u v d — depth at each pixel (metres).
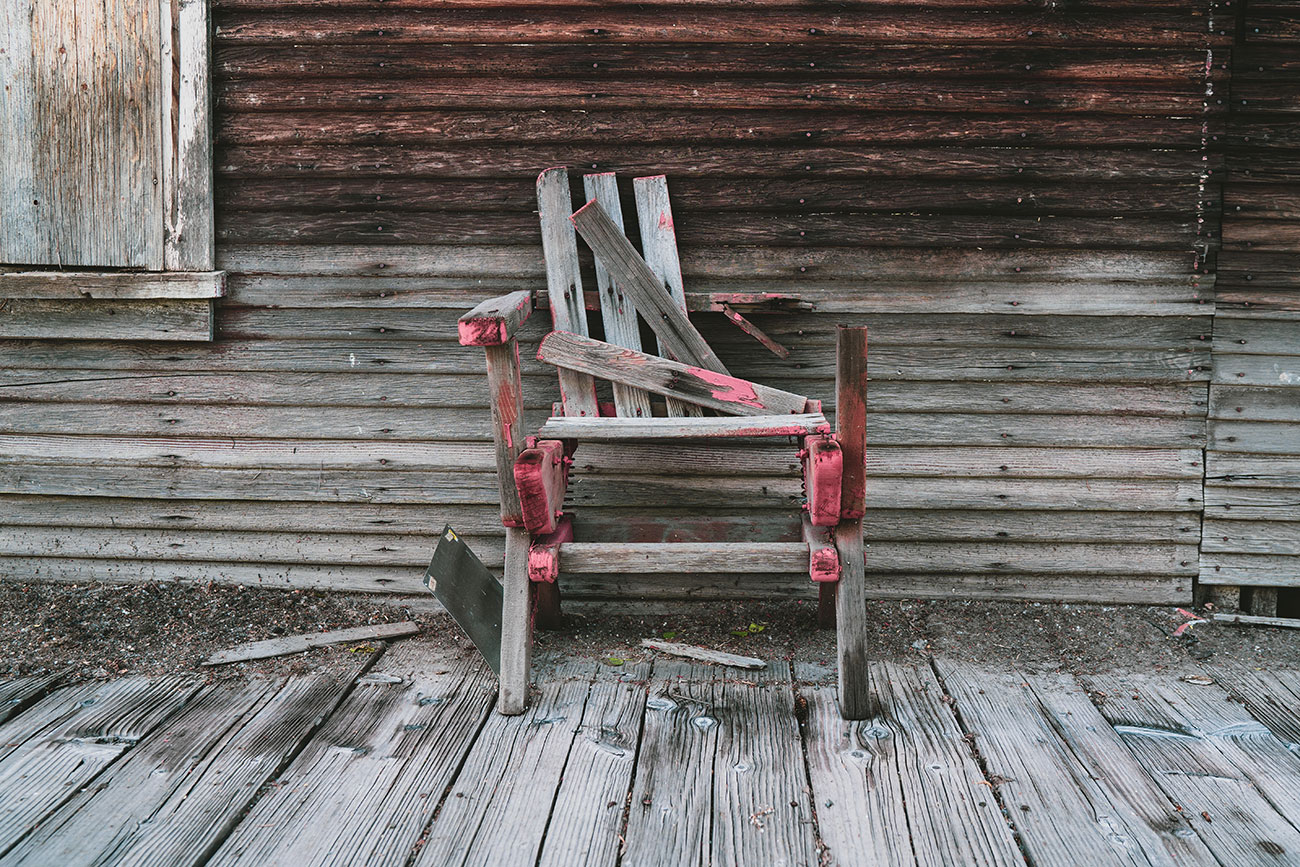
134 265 3.98
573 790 2.73
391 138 3.89
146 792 2.71
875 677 3.48
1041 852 2.46
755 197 3.87
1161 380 3.95
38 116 3.93
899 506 4.06
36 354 4.10
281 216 3.96
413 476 4.12
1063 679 3.49
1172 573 4.05
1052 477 4.02
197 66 3.84
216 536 4.20
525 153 3.89
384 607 4.12
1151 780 2.80
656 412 4.00
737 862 2.42
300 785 2.76
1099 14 3.75
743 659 3.60
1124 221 3.86
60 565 4.25
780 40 3.79
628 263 3.72
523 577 3.25
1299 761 2.91
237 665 3.59
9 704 3.20
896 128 3.83
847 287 3.93
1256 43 3.75
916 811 2.63
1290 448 3.96
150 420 4.13
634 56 3.81
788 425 3.21
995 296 3.91
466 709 3.22
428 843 2.49
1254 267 3.88
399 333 4.02
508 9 3.81
